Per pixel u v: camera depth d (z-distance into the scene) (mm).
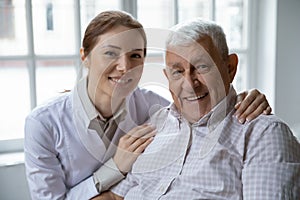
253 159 1069
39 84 1795
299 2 1895
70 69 1795
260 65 2004
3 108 1817
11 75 1812
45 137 1231
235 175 1088
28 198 1606
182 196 1121
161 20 1882
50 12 1733
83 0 1760
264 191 1023
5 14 1705
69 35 1773
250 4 1972
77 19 1753
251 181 1046
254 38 1999
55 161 1255
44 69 1791
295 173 1040
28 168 1251
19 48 1731
